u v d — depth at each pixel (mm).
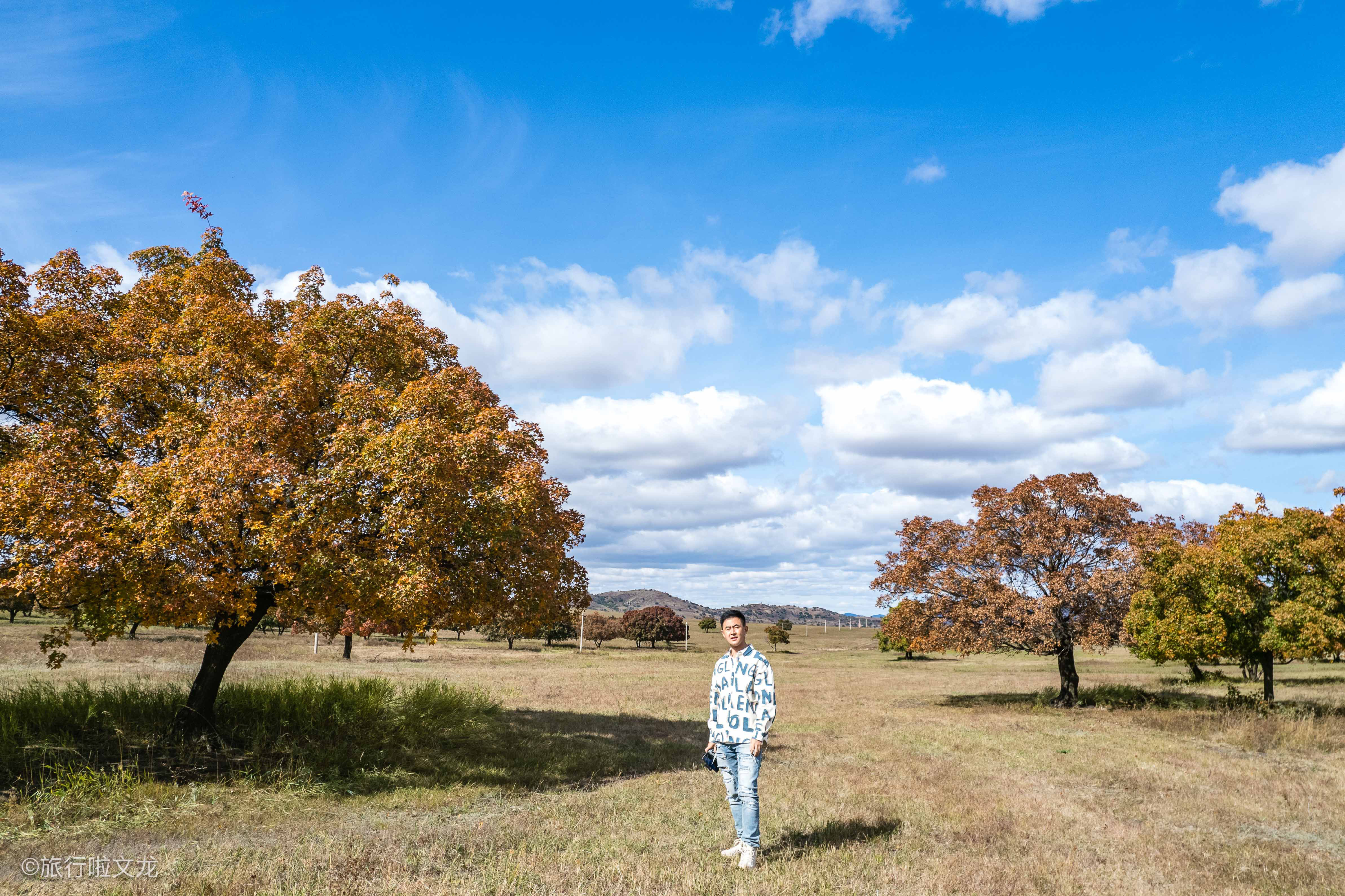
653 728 16016
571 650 80000
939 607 23359
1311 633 17406
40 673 21359
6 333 9273
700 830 7184
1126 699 23281
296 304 12656
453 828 7152
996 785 9961
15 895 4984
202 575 8461
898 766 11422
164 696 11641
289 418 9945
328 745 10930
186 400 9922
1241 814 8422
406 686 17766
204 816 7438
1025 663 55312
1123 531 22625
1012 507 23484
